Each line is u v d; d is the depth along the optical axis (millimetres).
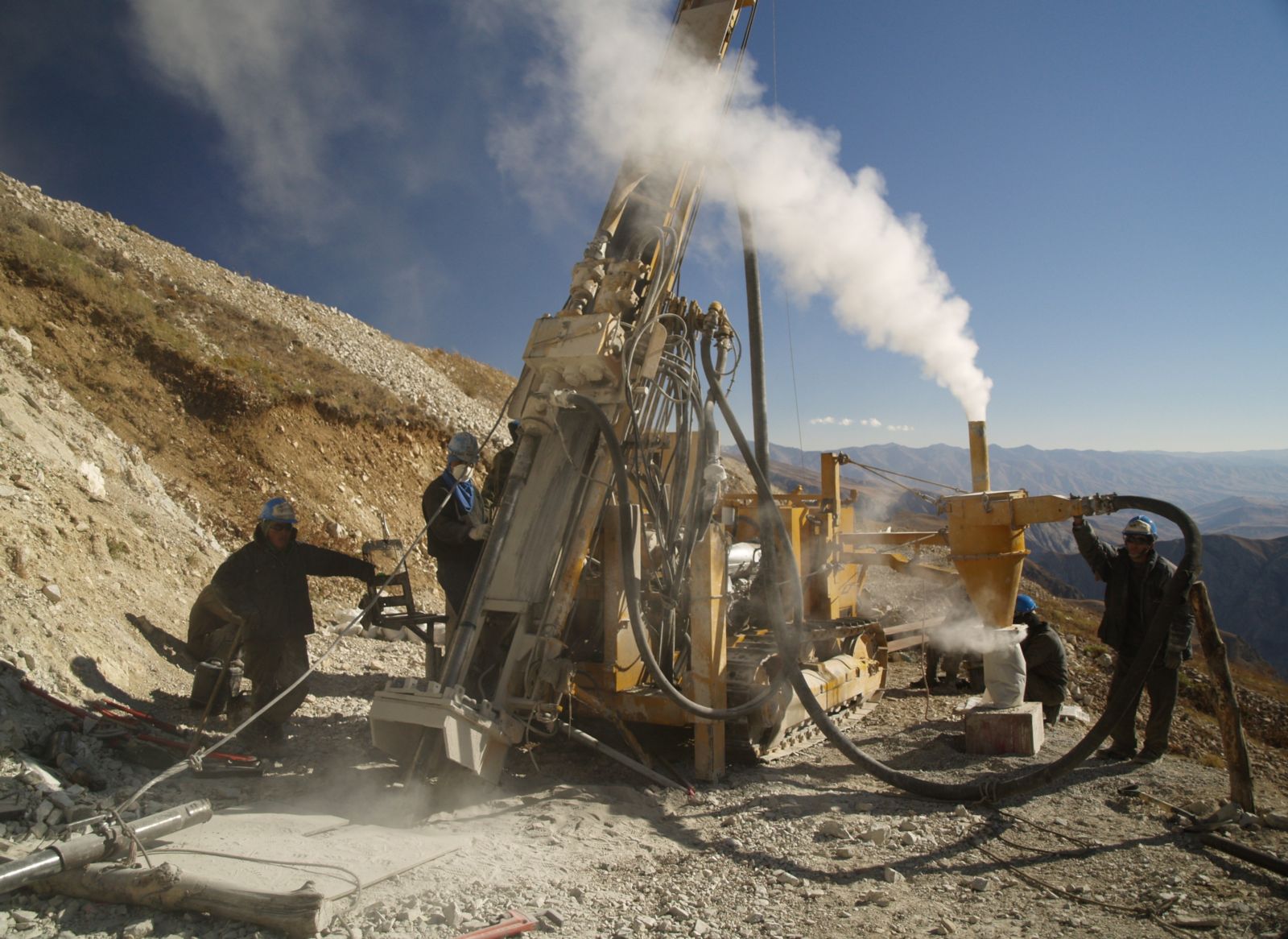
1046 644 7695
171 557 8789
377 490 14789
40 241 12977
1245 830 4836
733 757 6262
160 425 11906
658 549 6246
